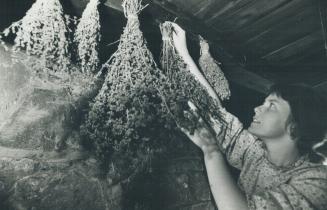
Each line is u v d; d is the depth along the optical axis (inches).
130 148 78.2
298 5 80.7
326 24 81.4
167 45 72.9
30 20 55.4
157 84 69.2
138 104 67.3
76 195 66.6
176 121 67.4
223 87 83.2
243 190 66.4
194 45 89.4
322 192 53.9
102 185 71.2
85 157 70.6
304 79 114.5
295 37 93.9
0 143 60.3
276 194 54.5
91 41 62.3
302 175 57.7
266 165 64.5
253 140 69.7
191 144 93.4
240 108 115.7
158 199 80.3
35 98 66.3
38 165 63.5
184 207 84.7
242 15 83.4
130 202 75.0
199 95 70.8
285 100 63.6
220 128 71.2
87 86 75.5
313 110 64.4
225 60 98.6
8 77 63.4
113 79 64.9
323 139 68.9
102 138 72.7
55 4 58.0
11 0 62.1
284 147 62.9
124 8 63.7
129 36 62.3
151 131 83.7
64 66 63.1
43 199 62.2
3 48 64.1
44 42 57.1
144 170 79.7
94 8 59.7
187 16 79.7
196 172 91.1
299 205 52.8
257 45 96.6
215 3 78.1
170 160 86.4
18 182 60.3
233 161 71.6
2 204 57.6
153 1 72.4
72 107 71.4
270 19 85.7
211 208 90.4
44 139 65.7
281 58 103.8
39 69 67.8
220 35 89.3
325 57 103.3
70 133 69.7
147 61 68.0
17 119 63.1
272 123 62.8
